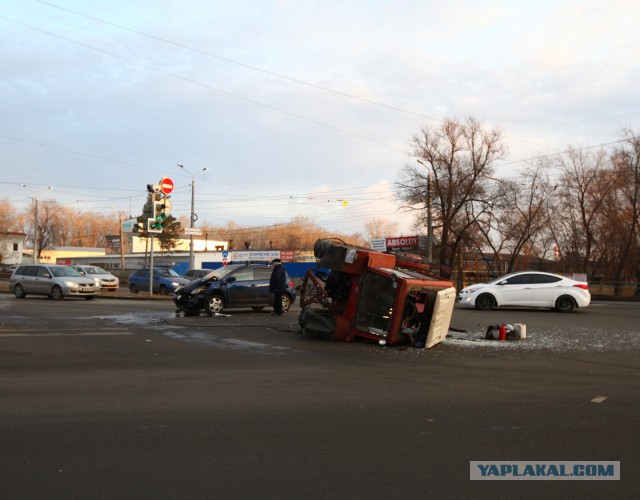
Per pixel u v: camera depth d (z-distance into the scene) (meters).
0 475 4.65
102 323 15.91
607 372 9.60
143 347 11.70
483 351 11.95
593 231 55.41
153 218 27.00
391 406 7.10
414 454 5.29
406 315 12.66
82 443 5.49
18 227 100.19
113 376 8.74
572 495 4.43
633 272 55.28
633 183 49.44
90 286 27.45
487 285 23.30
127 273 59.06
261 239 103.69
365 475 4.74
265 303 19.28
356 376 9.05
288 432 5.93
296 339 13.20
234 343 12.50
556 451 5.43
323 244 13.65
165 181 27.23
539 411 6.93
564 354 11.60
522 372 9.56
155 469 4.82
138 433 5.83
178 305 18.42
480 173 48.78
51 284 26.88
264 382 8.46
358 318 12.88
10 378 8.52
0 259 93.56
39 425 6.07
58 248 97.50
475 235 52.50
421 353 11.60
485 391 8.04
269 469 4.85
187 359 10.38
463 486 4.55
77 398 7.30
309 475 4.72
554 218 58.59
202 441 5.59
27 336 13.08
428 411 6.88
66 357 10.37
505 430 6.10
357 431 6.00
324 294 13.74
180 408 6.86
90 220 113.69
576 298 22.72
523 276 23.27
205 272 39.94
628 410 7.02
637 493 4.49
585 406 7.21
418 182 48.81
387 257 13.30
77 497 4.23
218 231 106.25
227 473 4.74
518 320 18.83
